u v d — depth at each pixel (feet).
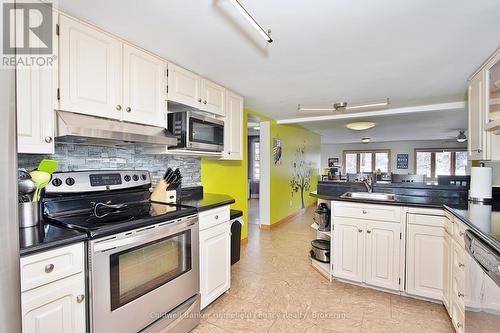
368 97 10.55
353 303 7.23
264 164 15.24
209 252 6.79
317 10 4.55
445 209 6.69
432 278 6.98
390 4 4.36
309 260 10.45
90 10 4.58
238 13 4.68
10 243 2.11
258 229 15.38
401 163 31.50
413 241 7.20
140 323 4.88
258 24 4.66
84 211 5.49
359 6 4.42
